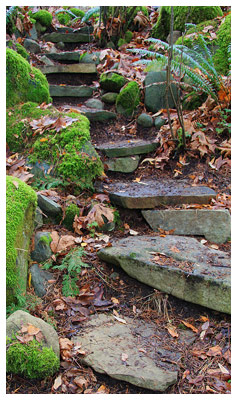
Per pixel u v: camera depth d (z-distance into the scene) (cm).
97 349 181
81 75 454
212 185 298
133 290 222
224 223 254
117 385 170
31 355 165
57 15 606
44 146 290
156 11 562
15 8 447
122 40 513
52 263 226
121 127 379
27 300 199
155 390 166
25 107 322
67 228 256
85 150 287
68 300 208
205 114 341
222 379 176
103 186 291
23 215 209
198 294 207
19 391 164
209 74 341
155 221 269
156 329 201
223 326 202
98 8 498
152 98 379
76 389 166
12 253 191
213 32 402
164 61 316
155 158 331
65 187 274
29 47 469
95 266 231
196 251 234
